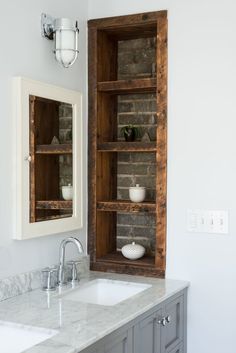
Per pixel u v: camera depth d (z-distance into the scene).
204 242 2.47
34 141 2.20
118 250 2.92
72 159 2.53
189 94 2.50
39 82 2.23
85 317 1.83
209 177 2.46
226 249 2.43
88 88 2.74
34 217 2.20
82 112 2.66
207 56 2.46
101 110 2.78
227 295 2.42
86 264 2.70
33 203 2.19
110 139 2.88
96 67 2.72
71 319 1.80
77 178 2.57
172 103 2.54
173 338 2.35
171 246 2.54
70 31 2.31
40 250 2.31
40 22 2.29
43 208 2.27
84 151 2.72
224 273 2.43
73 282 2.42
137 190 2.65
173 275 2.54
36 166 2.21
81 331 1.66
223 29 2.42
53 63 2.41
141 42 2.87
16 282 2.13
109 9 2.69
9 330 1.76
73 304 2.01
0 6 2.03
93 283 2.48
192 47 2.49
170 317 2.30
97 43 2.73
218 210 2.44
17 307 1.96
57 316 1.83
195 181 2.49
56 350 1.48
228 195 2.42
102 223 2.80
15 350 1.74
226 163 2.42
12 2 2.10
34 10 2.25
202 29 2.46
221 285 2.44
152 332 2.10
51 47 2.38
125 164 2.90
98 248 2.76
